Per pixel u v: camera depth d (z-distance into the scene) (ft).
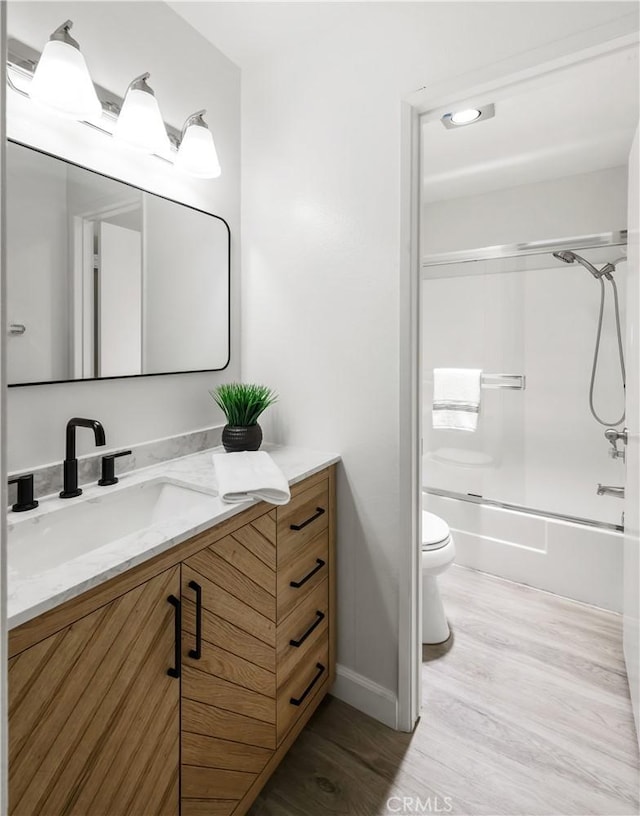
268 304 6.01
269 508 4.19
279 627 4.39
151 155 4.97
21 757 2.34
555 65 4.01
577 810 4.17
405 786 4.41
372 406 5.16
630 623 5.42
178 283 5.31
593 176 8.20
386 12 4.82
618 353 7.63
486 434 8.86
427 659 6.21
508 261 8.54
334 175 5.29
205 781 3.54
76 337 4.26
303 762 4.68
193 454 5.61
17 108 3.78
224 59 5.89
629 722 5.13
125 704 2.89
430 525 6.95
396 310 4.92
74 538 3.92
